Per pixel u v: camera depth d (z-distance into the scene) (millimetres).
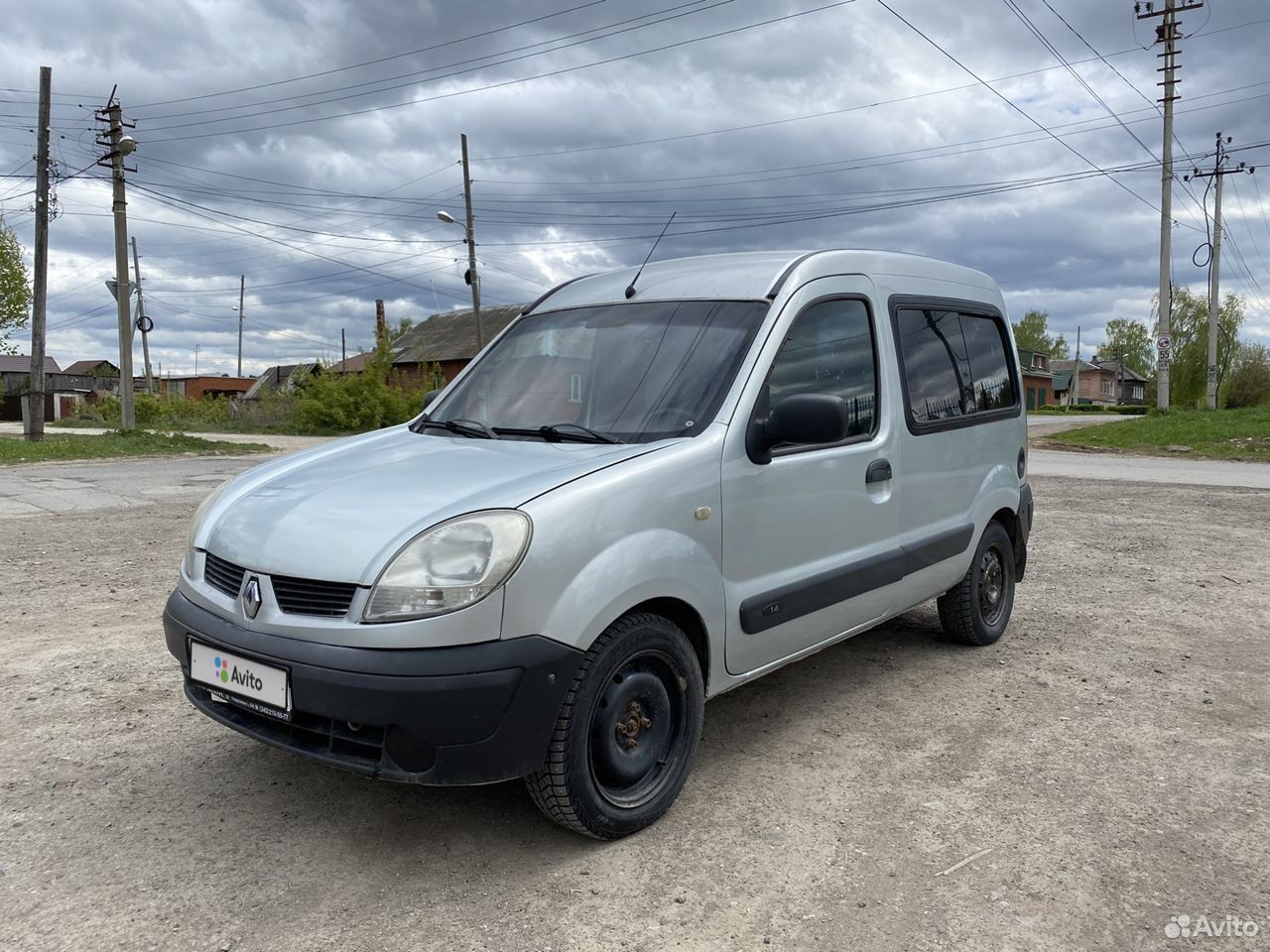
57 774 3357
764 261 3889
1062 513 10258
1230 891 2670
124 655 4723
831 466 3662
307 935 2418
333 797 3213
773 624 3385
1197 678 4605
